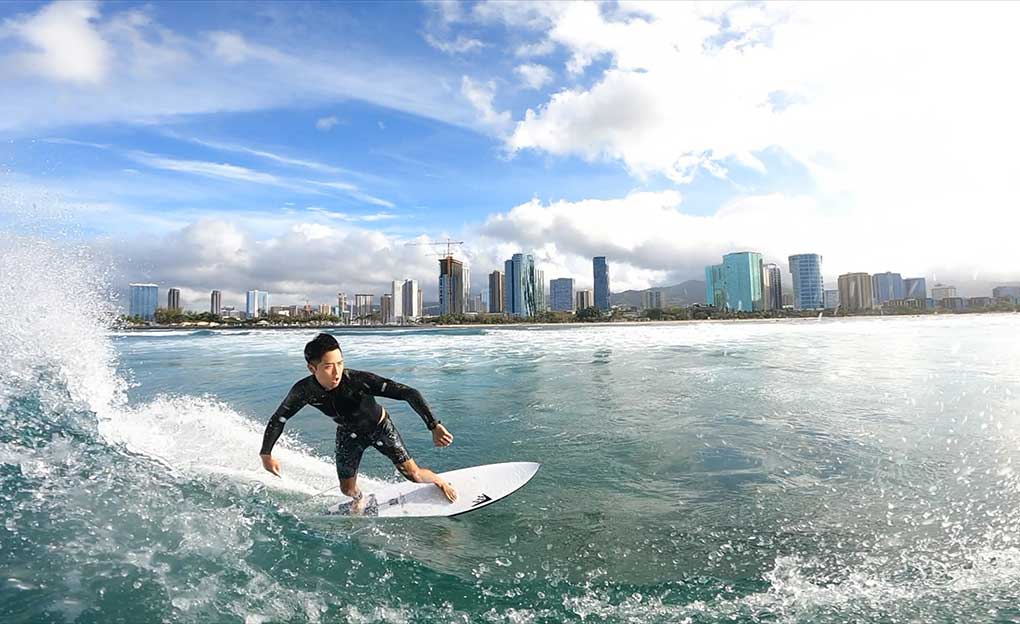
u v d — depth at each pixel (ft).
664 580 8.87
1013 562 9.29
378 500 12.61
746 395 26.02
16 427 14.08
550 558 9.73
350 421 12.34
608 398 26.05
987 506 11.87
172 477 12.08
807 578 8.86
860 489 13.12
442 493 12.91
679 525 11.21
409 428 20.66
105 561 7.90
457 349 57.82
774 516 11.60
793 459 15.64
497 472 14.25
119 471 11.91
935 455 15.70
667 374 34.12
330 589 7.99
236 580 7.84
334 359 11.78
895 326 93.76
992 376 30.25
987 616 7.54
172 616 6.74
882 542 10.22
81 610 6.68
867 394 25.59
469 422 21.40
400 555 9.57
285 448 17.54
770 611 7.84
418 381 33.01
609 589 8.56
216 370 40.70
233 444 16.72
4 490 10.09
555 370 37.32
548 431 19.63
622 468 15.20
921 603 7.97
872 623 7.45
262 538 9.37
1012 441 17.03
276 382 33.96
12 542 8.21
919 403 23.21
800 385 28.68
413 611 7.63
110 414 17.56
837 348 50.21
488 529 11.07
